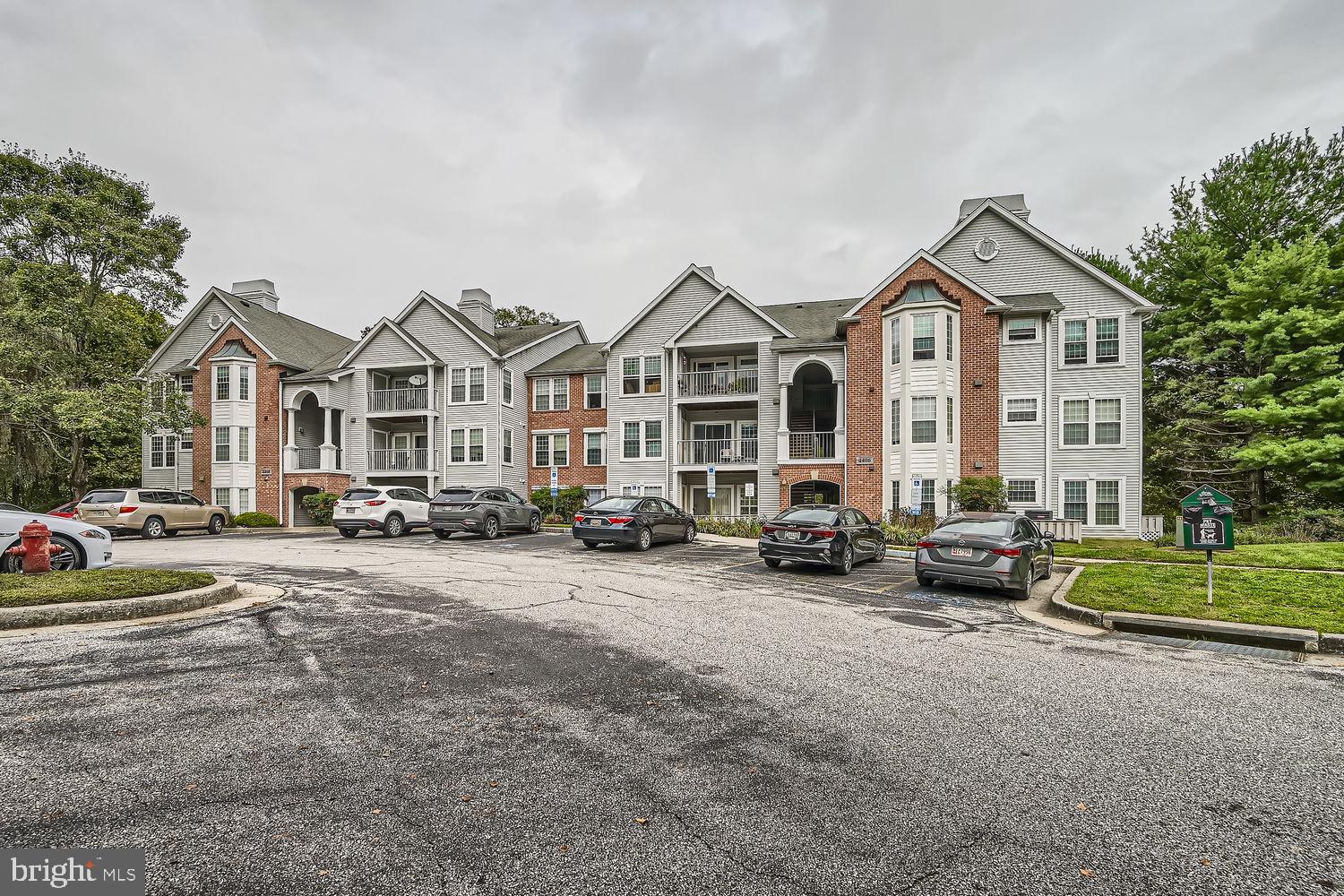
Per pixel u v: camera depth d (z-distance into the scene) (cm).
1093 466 2256
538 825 330
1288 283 2170
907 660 661
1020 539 1075
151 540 2080
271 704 498
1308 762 422
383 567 1312
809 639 745
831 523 1284
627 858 302
